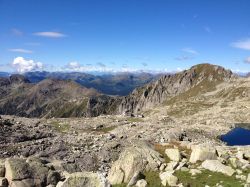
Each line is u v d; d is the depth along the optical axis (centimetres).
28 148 5372
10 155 5066
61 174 3562
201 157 3741
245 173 3288
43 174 3294
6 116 8750
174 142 5194
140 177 3409
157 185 3194
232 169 3331
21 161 3300
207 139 8312
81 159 5025
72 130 7800
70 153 5300
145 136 7000
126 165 3603
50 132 6962
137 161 3600
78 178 2717
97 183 2706
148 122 9600
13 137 6000
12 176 3134
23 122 7794
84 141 6178
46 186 3228
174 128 8256
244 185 2859
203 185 3034
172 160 3875
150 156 3762
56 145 5638
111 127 8525
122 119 9919
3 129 6319
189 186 3039
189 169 3434
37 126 7638
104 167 4862
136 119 10119
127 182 3469
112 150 5484
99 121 9169
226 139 11944
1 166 3272
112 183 3519
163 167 3566
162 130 7700
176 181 3144
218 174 3275
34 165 3334
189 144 4816
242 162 3628
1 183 3108
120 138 6756
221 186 2916
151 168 3562
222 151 4106
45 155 5166
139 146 4053
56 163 4403
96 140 6284
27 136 6225
